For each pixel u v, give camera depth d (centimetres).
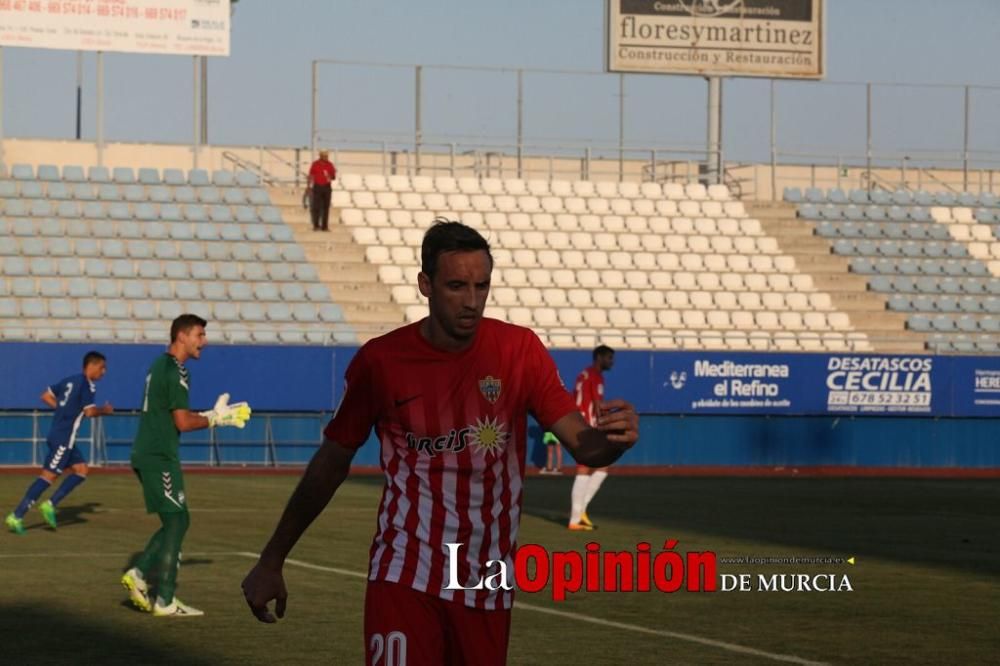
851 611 1092
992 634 989
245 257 3369
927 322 3578
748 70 3953
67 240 3281
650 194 3859
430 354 503
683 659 884
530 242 3628
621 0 3878
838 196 3984
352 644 928
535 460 3050
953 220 3962
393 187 3722
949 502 2245
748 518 1881
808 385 3164
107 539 1557
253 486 2427
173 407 1042
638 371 3083
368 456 3033
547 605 1110
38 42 3550
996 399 3250
